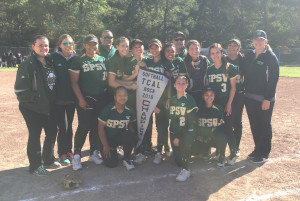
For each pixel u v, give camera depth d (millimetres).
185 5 50750
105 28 45781
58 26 43000
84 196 3822
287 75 22984
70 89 4848
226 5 49094
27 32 48219
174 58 5105
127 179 4352
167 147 5426
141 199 3744
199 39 51469
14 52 36500
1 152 5492
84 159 5215
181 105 4539
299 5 49969
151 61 5055
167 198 3773
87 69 4641
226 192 3949
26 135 6590
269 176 4469
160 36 49719
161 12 50625
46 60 4438
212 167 4852
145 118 5055
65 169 4727
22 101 4160
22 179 4324
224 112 4891
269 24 51188
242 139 6410
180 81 4473
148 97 4988
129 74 4980
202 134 5000
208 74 4965
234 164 4969
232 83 4824
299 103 10844
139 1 49125
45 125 4633
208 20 50875
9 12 45594
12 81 17938
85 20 43438
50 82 4457
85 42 4594
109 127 4762
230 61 5230
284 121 7980
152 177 4434
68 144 5133
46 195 3844
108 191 3963
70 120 5121
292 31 51500
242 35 51781
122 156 5246
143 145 5305
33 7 43625
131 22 48844
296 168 4762
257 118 5164
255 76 4996
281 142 6117
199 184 4191
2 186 4094
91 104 4738
